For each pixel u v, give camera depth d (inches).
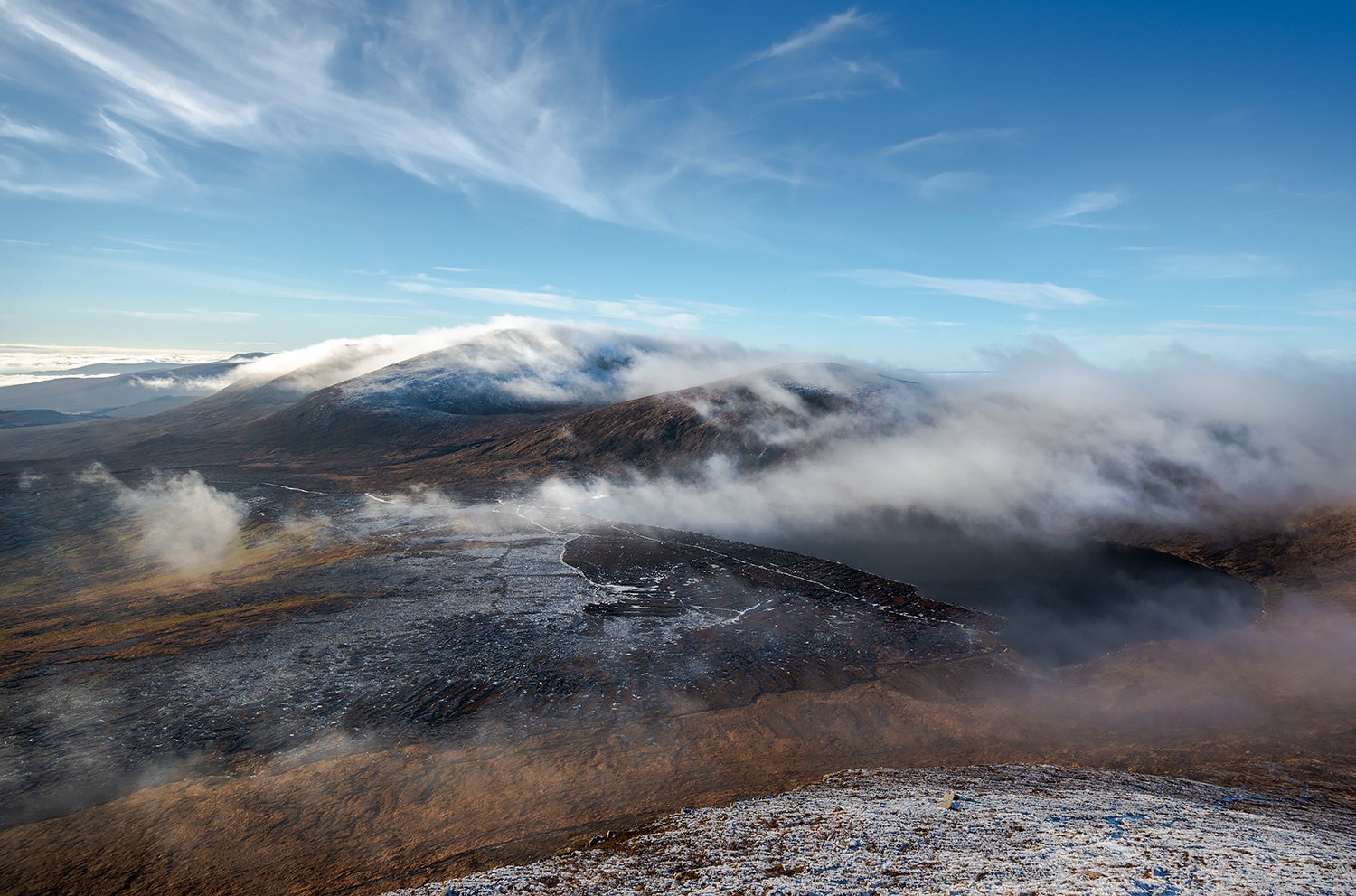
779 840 667.4
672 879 594.9
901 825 661.9
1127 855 506.9
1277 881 434.0
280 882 802.2
